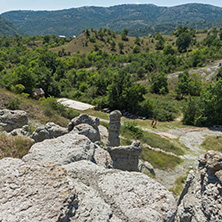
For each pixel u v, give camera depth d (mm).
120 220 3186
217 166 3934
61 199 2926
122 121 29094
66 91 45281
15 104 17875
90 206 3191
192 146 21625
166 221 3232
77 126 8531
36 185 3066
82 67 80312
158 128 27359
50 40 145750
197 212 4008
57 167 3521
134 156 9172
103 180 4000
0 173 3215
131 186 3795
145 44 119562
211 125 28406
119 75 35531
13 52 99312
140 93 33562
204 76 54531
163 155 17266
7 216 2598
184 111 30469
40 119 17547
